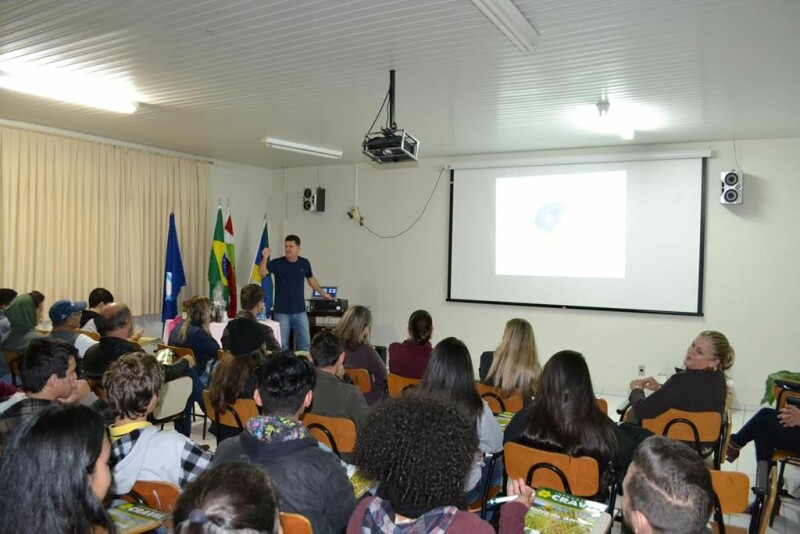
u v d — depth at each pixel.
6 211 5.38
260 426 1.62
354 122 5.27
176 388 3.54
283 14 2.92
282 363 1.80
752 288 5.60
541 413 2.17
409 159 4.12
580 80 3.86
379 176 7.63
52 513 1.05
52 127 5.74
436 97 4.36
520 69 3.65
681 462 1.11
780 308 5.49
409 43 3.27
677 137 5.62
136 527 1.51
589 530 1.53
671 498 1.08
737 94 4.09
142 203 6.57
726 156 5.70
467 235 7.04
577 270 6.43
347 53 3.46
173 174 6.92
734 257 5.67
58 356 2.27
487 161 6.88
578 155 6.38
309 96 4.43
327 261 8.05
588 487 2.03
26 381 2.25
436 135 5.76
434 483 1.02
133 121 5.41
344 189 7.90
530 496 1.53
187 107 4.82
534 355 3.23
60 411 1.12
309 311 6.86
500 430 2.50
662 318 6.00
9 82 4.06
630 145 6.13
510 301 6.80
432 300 7.30
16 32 3.23
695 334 5.86
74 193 5.91
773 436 3.14
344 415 2.59
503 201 6.82
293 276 6.03
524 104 4.50
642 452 1.16
